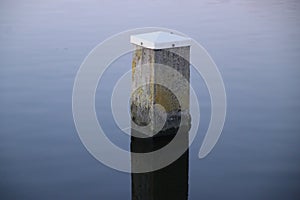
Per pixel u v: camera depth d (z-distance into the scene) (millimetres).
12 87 5730
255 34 7430
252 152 4605
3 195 4168
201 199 4160
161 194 4219
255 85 5719
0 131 4910
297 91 5590
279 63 6305
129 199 4156
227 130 4891
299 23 8039
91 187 4262
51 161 4527
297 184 4262
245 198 4145
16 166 4469
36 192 4207
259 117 5090
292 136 4797
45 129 4938
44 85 5770
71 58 6523
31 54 6668
